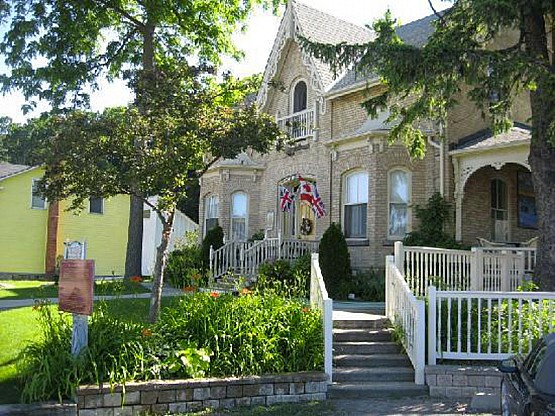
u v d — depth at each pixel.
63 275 8.10
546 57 11.91
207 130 10.05
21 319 11.80
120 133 9.62
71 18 20.05
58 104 20.70
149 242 34.81
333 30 22.75
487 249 14.88
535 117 11.67
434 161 17.39
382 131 17.55
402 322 10.00
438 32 13.10
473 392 8.60
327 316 9.00
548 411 4.73
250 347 8.67
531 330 8.84
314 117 20.80
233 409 8.07
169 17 20.64
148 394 7.77
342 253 16.70
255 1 21.98
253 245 18.34
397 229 17.69
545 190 11.64
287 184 21.97
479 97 11.38
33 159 10.09
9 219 31.42
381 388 8.68
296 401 8.49
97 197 10.09
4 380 8.06
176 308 9.84
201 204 24.48
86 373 7.68
